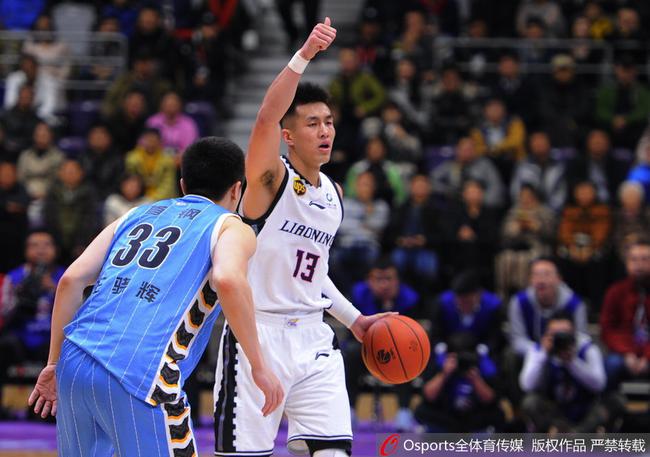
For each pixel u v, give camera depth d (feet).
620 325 36.06
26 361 37.70
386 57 54.19
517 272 39.40
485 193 44.86
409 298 35.73
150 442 15.74
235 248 15.98
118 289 16.30
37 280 37.76
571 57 53.16
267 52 60.03
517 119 48.67
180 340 16.12
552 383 32.58
